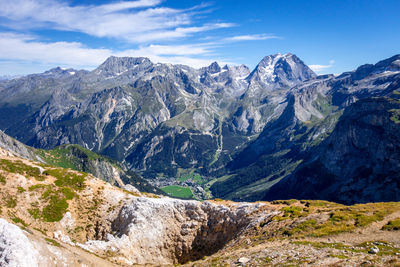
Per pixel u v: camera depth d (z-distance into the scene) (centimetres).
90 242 7362
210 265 5000
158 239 8425
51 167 10788
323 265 3650
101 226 8881
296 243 4903
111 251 7294
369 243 4244
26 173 9675
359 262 3503
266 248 5047
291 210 6994
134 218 8581
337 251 4112
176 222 8912
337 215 5900
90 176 10731
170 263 8119
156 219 8788
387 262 3334
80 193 9750
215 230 8394
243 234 6881
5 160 9962
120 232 8562
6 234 3791
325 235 5091
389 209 5722
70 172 10625
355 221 5431
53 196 9212
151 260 7912
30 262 3703
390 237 4372
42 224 8219
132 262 7288
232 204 9038
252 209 8000
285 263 4025
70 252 4906
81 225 8812
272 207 7725
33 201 8775
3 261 3538
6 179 9019
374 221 5216
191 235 8631
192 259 8194
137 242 8056
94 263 5191
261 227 6700
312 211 6700
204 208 8962
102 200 9725
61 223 8544
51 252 4350
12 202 8381
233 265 4569
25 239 3903
